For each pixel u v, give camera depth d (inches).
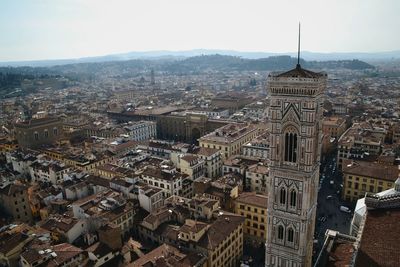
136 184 6476.4
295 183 3412.9
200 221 5206.7
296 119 3223.4
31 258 4106.8
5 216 6043.3
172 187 6550.2
